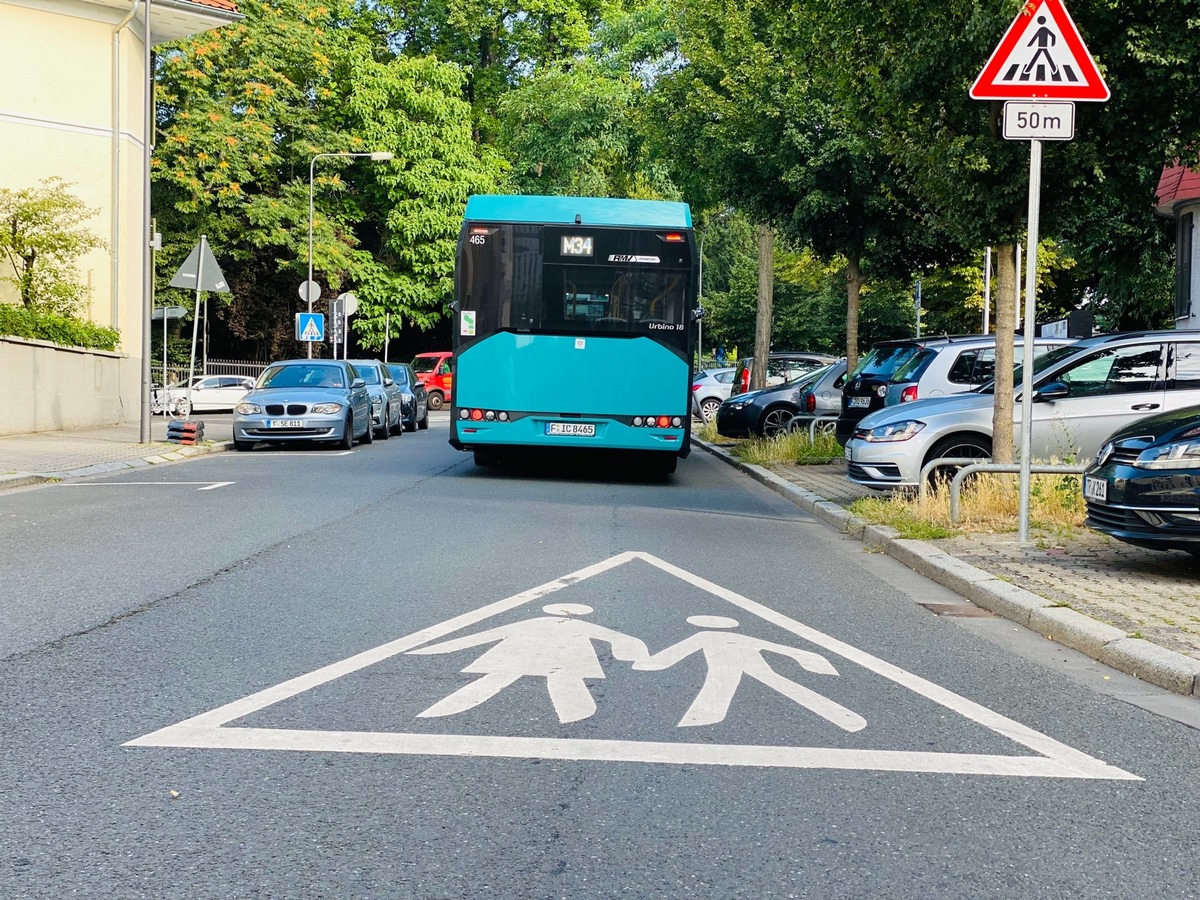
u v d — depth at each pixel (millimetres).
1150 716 5121
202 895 3146
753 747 4512
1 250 24438
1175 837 3711
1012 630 6895
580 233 15602
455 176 46375
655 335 15609
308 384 21719
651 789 4027
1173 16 9656
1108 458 8164
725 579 8297
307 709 4895
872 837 3643
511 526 10766
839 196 18438
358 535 9969
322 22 44875
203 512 11383
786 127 18359
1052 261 36125
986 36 9844
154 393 34188
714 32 20969
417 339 54750
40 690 5125
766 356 26297
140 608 6887
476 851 3469
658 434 15703
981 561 8633
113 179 26172
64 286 24391
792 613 7164
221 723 4688
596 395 15641
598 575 8211
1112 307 29281
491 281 15625
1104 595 7352
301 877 3270
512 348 15625
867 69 11312
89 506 11781
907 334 53031
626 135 42656
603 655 5895
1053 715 5094
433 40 51125
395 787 4000
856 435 12461
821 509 12320
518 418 15672
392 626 6465
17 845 3463
